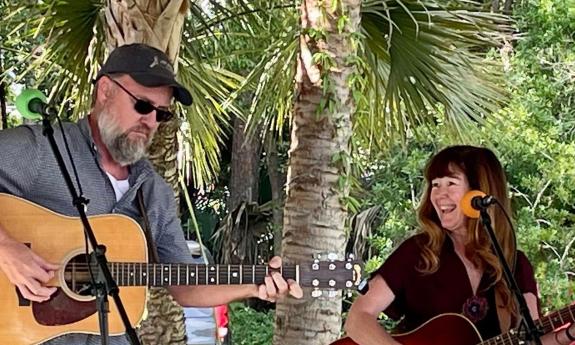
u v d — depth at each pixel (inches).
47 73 204.5
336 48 181.5
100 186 119.2
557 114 354.9
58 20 186.1
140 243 121.0
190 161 259.0
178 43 170.4
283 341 182.1
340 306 183.9
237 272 120.9
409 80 197.0
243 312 446.3
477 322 127.3
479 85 204.1
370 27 195.0
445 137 213.9
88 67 195.0
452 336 127.0
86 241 109.0
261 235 465.7
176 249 127.1
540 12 351.9
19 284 114.3
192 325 272.1
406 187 365.7
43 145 116.4
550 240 334.0
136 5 165.9
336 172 181.6
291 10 227.3
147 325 196.5
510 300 125.8
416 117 203.3
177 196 195.3
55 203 118.0
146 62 116.6
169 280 121.2
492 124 216.1
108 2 168.6
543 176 339.3
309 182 181.5
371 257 381.4
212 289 121.2
